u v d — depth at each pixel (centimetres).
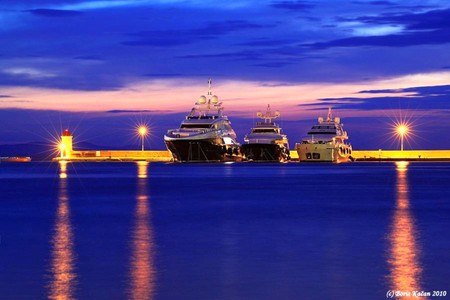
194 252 3822
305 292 2888
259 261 3541
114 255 3712
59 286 2980
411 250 3869
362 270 3300
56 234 4578
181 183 11494
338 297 2809
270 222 5334
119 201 7525
